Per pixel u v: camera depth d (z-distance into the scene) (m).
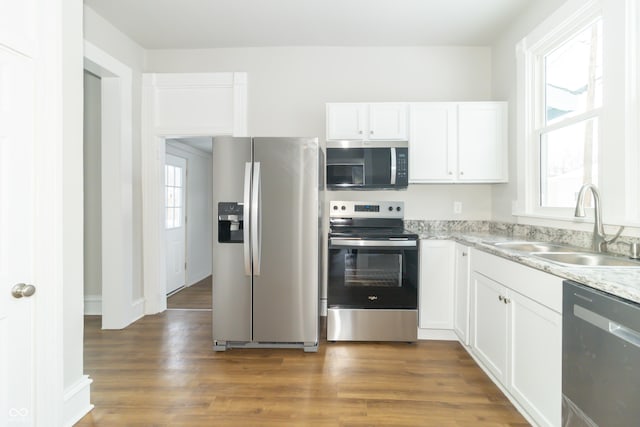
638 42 1.75
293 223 2.63
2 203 1.40
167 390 2.09
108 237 3.14
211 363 2.45
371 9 2.79
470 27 3.07
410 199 3.45
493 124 3.06
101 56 2.87
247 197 2.56
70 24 1.77
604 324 1.15
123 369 2.36
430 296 2.83
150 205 3.51
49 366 1.60
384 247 2.77
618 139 1.84
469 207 3.43
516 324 1.82
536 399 1.63
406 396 2.03
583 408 1.26
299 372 2.32
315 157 2.62
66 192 1.75
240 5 2.74
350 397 2.02
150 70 3.54
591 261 1.81
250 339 2.65
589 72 2.20
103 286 3.15
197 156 5.40
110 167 3.13
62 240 1.68
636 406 1.01
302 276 2.64
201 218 5.56
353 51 3.45
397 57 3.44
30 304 1.53
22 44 1.47
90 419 1.81
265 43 3.39
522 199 2.78
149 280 3.54
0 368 1.40
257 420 1.81
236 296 2.65
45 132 1.58
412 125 3.08
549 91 2.63
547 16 2.48
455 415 1.86
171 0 2.68
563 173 2.45
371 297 2.80
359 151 3.01
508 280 1.90
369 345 2.78
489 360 2.15
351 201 3.33
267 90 3.48
